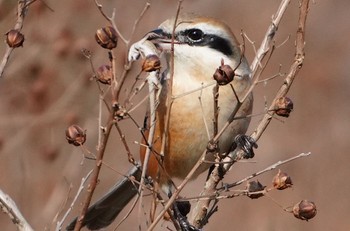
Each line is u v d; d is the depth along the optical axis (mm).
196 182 15414
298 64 9070
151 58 8062
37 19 13648
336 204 16109
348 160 16984
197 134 10289
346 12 21078
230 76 8352
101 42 7969
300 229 15547
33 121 13523
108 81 7996
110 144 14664
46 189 13531
